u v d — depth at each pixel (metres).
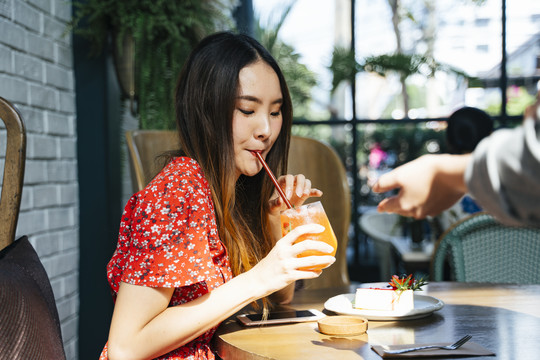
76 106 2.63
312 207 1.29
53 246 2.35
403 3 3.67
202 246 1.23
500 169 0.62
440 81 3.65
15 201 1.27
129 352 1.19
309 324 1.35
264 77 1.39
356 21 3.69
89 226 2.64
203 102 1.40
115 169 2.73
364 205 3.93
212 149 1.40
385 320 1.35
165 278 1.19
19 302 1.03
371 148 3.84
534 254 2.33
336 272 2.26
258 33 3.77
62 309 2.44
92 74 2.63
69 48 2.58
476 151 0.66
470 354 1.07
